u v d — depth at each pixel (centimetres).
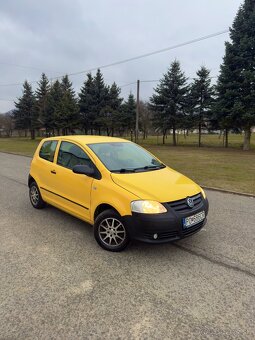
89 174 457
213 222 569
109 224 430
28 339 255
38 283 342
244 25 2531
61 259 404
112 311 293
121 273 368
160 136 7225
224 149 2838
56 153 575
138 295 321
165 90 3566
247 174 1169
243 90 2583
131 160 509
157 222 382
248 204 713
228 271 376
